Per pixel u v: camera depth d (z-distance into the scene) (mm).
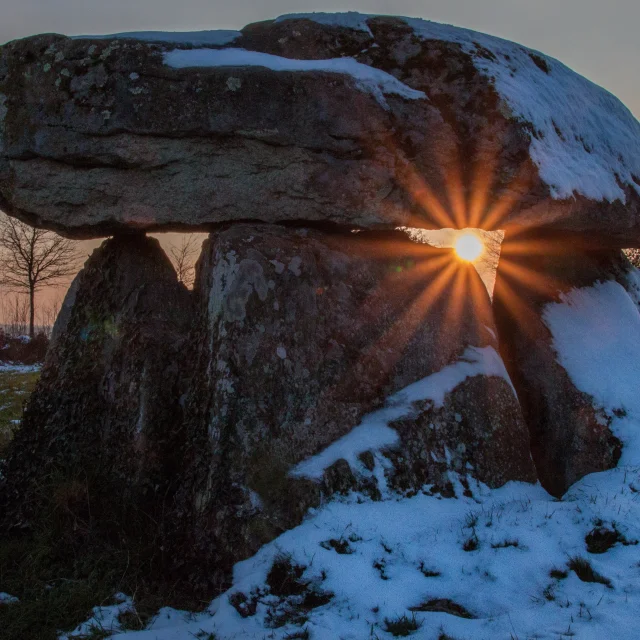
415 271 5520
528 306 6066
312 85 4832
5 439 6527
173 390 4777
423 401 4953
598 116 6297
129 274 5332
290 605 3604
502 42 5723
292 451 4461
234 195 4930
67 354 5227
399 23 5371
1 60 4973
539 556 3818
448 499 4625
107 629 3537
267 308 4633
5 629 3541
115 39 4820
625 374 5730
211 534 4098
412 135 5055
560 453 5492
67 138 4820
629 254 13086
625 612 3254
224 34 5191
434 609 3486
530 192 5254
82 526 4430
